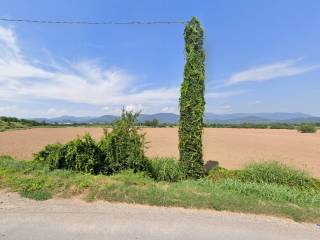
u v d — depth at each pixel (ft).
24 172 25.70
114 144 30.96
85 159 29.27
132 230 15.46
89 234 14.82
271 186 25.55
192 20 34.06
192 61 34.06
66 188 21.74
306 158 62.85
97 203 19.54
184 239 14.71
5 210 17.67
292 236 15.84
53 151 30.53
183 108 34.58
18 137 122.93
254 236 15.52
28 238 14.21
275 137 141.18
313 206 21.18
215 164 51.49
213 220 17.38
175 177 33.22
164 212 18.30
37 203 19.12
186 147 34.22
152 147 79.30
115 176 26.20
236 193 23.62
